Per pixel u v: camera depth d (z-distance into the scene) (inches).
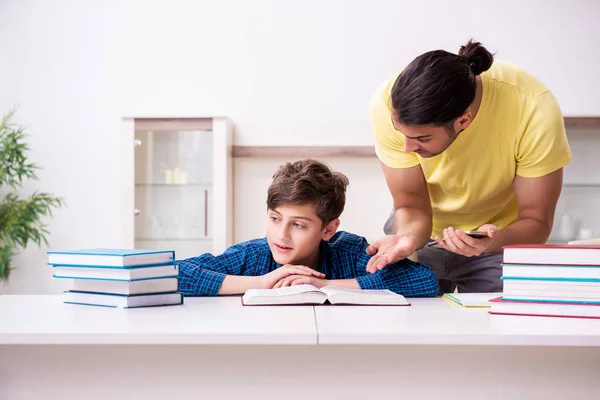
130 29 159.8
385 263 59.8
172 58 159.6
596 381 42.6
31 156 159.5
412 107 58.4
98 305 52.8
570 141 146.1
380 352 42.9
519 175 72.8
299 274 58.9
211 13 159.6
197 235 148.6
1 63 159.9
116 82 159.9
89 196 159.5
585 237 145.0
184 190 148.7
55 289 159.8
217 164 147.9
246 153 156.3
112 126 159.6
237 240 157.5
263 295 52.9
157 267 53.0
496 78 68.8
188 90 159.5
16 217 150.2
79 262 53.8
